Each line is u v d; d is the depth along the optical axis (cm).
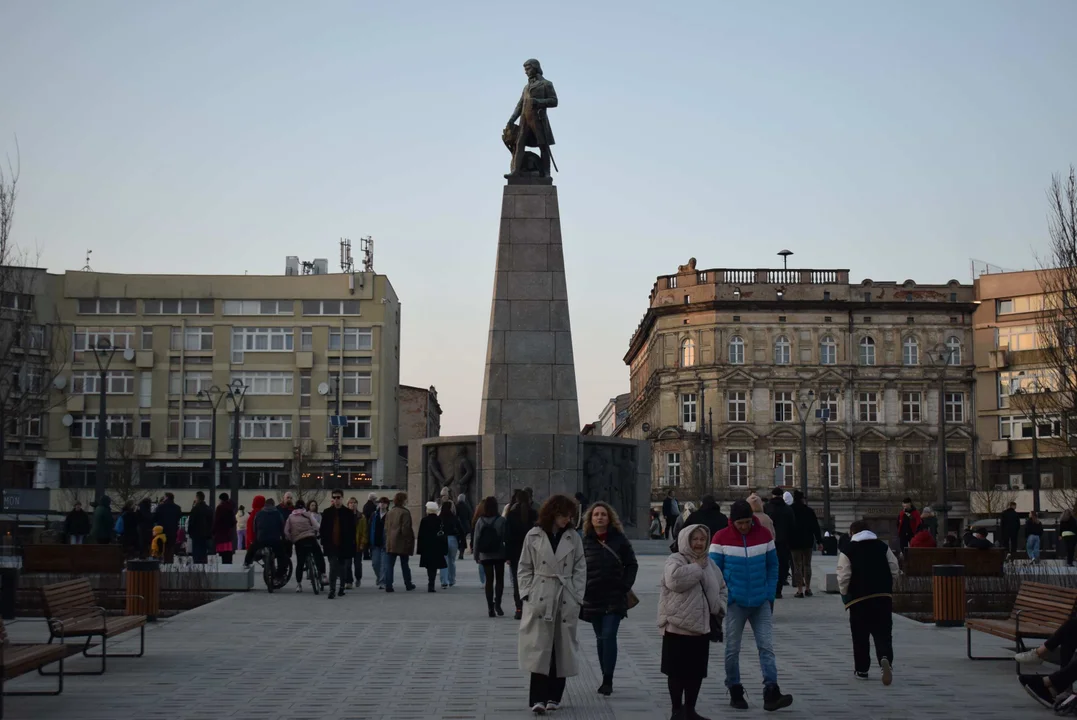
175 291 8900
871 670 1664
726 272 9569
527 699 1428
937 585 2189
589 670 1672
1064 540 3819
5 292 5147
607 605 1462
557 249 3716
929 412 9425
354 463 8894
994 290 9388
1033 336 9175
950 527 9244
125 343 8862
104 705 1386
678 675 1259
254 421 8894
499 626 2150
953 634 2073
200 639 1973
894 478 9344
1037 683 1371
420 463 3772
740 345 9506
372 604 2536
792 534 2683
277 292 8950
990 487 8806
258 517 2833
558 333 3688
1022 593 1708
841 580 1541
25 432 8519
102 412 5116
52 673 1597
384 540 2953
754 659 1781
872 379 9431
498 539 2259
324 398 8894
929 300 9475
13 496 7906
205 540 3419
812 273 9531
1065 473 8350
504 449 3597
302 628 2119
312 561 2775
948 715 1323
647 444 3938
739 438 9394
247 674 1619
